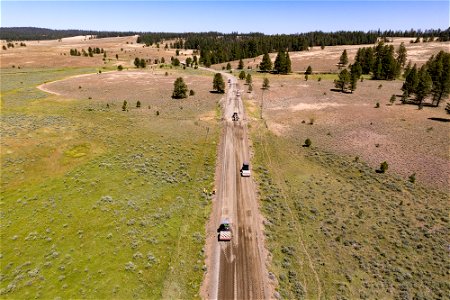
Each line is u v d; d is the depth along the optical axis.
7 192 36.03
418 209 35.91
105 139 52.44
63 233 29.72
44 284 24.12
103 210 33.25
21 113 66.06
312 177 43.56
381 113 72.44
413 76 80.88
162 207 34.94
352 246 30.53
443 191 39.12
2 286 23.89
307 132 60.25
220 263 28.02
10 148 46.38
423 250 29.88
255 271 27.27
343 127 62.66
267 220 34.09
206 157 48.94
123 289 24.19
